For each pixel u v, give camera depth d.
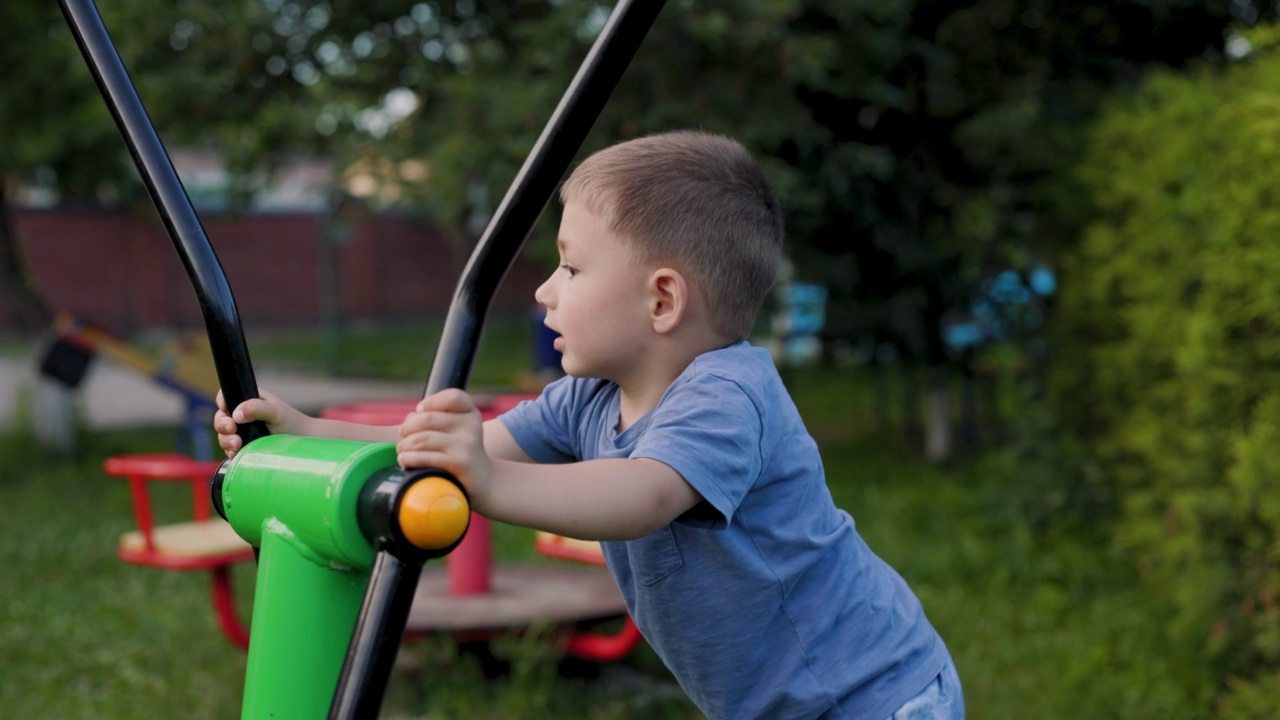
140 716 3.32
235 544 3.30
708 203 1.40
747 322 1.46
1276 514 2.96
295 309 18.42
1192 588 3.27
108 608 4.29
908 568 4.59
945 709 1.64
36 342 7.39
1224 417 3.28
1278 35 3.36
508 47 6.00
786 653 1.54
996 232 6.33
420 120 5.80
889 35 5.82
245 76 6.21
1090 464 4.98
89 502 6.07
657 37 5.37
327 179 6.02
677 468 1.24
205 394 5.38
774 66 5.55
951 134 6.45
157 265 17.11
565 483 1.15
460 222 5.91
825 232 6.49
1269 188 3.12
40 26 6.76
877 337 6.73
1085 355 5.01
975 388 8.20
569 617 3.29
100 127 6.95
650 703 3.34
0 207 7.41
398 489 1.00
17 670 3.68
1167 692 3.29
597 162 1.43
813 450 1.52
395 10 6.15
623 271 1.39
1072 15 6.19
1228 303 3.24
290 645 1.12
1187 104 4.21
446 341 1.11
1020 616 4.05
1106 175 4.73
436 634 3.26
